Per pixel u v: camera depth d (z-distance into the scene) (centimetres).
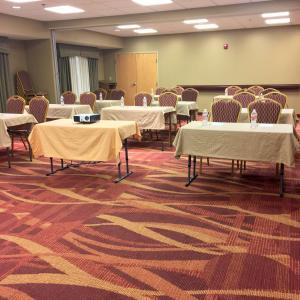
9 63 876
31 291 212
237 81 1114
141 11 769
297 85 1034
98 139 401
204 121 415
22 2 657
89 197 374
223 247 262
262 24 984
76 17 832
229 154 364
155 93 1040
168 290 211
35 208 346
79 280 223
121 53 1257
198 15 742
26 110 666
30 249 264
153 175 453
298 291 207
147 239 277
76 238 281
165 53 1191
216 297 203
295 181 413
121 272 231
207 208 337
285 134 339
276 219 308
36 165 516
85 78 1173
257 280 219
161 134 756
